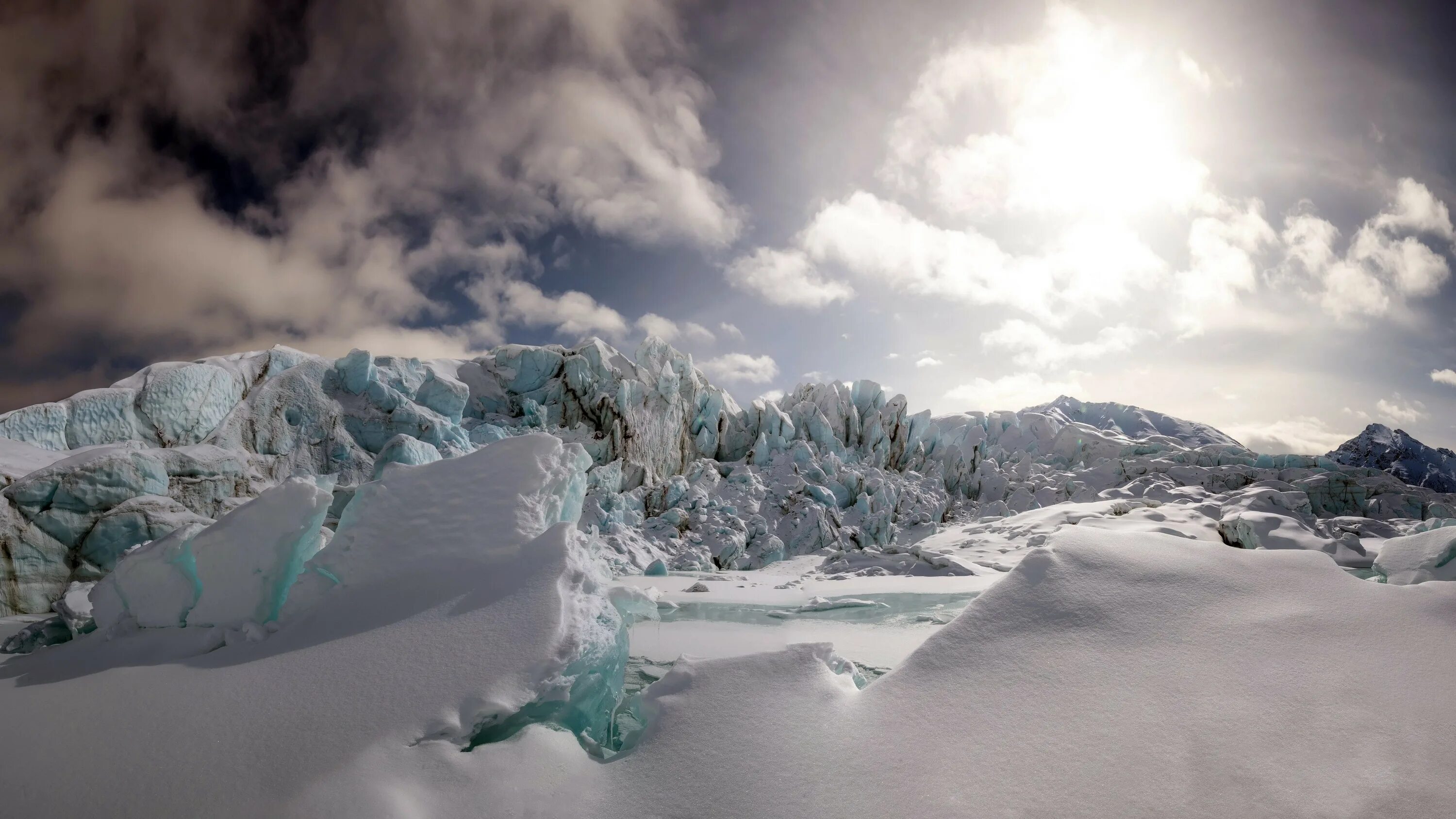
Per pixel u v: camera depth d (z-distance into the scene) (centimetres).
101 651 545
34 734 395
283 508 582
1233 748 332
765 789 347
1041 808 314
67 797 342
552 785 363
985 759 345
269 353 2205
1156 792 315
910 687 401
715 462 3166
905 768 347
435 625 478
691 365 3306
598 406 2881
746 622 1252
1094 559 474
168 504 1432
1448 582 440
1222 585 450
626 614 622
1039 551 484
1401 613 412
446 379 2497
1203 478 3216
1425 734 328
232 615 558
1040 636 421
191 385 1891
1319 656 384
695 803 344
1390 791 300
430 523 589
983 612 445
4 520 1283
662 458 2978
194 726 398
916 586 1756
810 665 438
